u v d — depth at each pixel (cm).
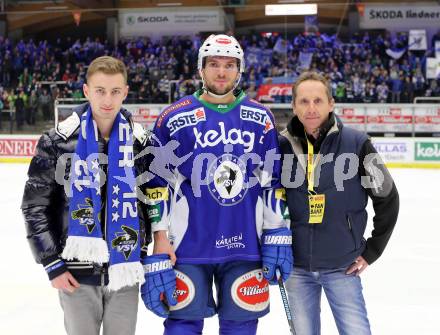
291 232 250
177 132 245
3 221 766
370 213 786
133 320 233
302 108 245
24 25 2220
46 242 218
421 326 375
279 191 250
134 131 233
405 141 1322
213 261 242
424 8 2020
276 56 2003
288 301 251
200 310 243
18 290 456
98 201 219
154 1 2145
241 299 246
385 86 1766
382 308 413
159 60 2014
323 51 1983
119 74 223
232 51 241
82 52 2053
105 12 2155
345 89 1739
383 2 2044
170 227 247
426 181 1130
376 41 1994
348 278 252
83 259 217
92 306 228
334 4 2067
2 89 1794
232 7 2111
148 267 235
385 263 548
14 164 1416
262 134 249
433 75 1881
